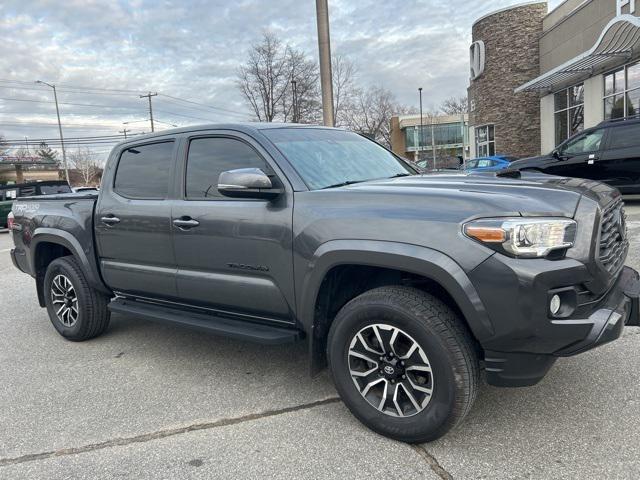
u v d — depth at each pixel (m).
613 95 18.25
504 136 27.00
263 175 3.15
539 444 2.81
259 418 3.29
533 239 2.50
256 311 3.50
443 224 2.65
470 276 2.55
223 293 3.60
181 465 2.80
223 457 2.86
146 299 4.36
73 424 3.33
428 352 2.70
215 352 4.52
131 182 4.30
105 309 4.88
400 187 3.05
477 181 3.15
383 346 2.87
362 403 3.00
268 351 4.48
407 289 2.85
